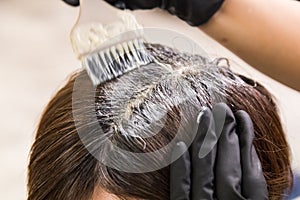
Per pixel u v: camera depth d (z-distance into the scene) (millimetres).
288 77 835
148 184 636
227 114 657
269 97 780
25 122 2051
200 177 626
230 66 852
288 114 1486
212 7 804
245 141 661
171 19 2152
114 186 643
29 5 2639
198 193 623
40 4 2646
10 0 2658
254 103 731
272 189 714
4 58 2334
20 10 2607
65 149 690
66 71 2264
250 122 674
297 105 1525
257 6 816
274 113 762
